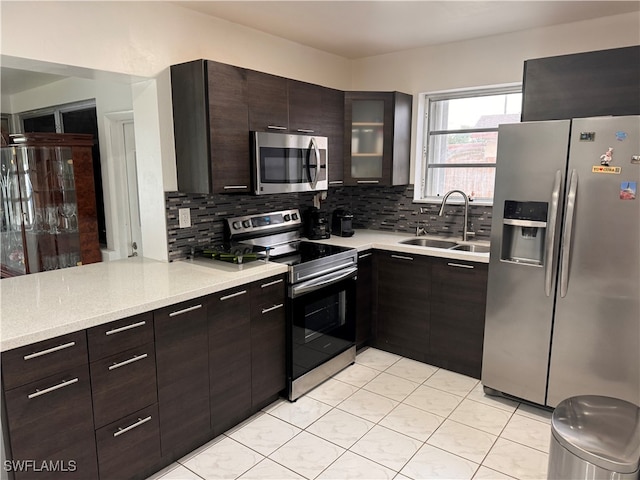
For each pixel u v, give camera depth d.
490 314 2.81
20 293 2.12
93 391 1.84
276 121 2.98
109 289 2.20
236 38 3.06
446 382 3.09
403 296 3.41
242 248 2.95
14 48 2.03
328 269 2.99
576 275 2.47
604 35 2.94
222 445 2.39
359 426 2.57
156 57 2.61
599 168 2.33
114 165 3.75
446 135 3.88
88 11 2.28
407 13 2.85
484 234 3.58
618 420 1.78
